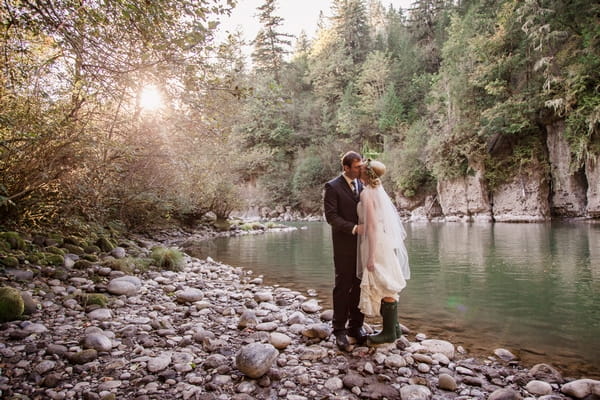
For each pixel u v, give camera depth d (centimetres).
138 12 267
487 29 2275
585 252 752
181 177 1041
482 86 2216
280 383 209
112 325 296
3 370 205
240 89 335
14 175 473
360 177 278
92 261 541
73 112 452
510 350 270
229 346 262
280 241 1209
